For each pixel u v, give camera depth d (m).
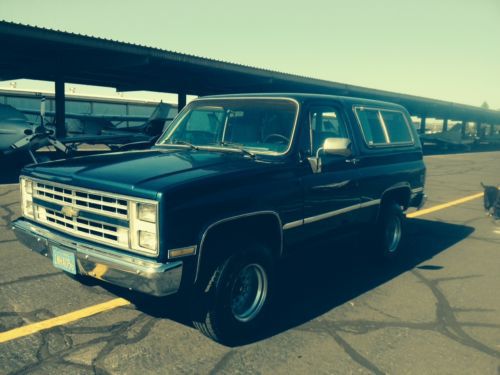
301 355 3.29
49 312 3.82
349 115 4.71
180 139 4.50
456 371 3.15
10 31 13.59
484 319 4.01
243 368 3.09
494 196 8.93
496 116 56.66
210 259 3.23
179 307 4.01
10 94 41.81
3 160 16.70
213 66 20.02
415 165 5.79
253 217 3.47
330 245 4.50
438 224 8.01
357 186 4.60
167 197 2.87
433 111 47.81
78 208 3.26
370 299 4.38
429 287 4.77
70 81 27.53
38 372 2.93
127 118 37.47
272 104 4.15
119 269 2.95
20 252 5.41
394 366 3.19
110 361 3.10
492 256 6.02
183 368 3.06
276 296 4.39
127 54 17.14
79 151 23.17
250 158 3.79
